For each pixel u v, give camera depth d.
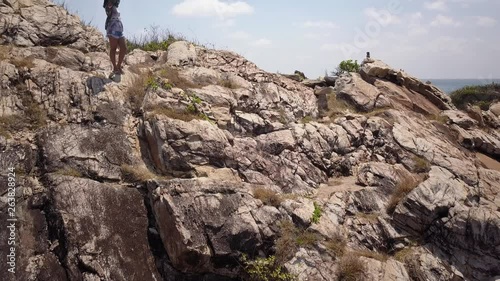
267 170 8.95
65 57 9.63
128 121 8.84
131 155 8.34
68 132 8.07
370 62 13.32
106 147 8.16
